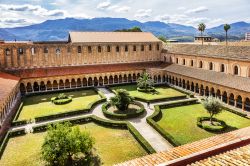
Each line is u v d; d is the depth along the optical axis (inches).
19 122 1768.0
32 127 1636.3
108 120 1754.4
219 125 1651.1
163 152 660.7
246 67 2148.1
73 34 3294.8
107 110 2050.9
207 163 477.1
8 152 1347.2
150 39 3622.0
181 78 2854.3
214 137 757.3
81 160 1216.2
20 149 1382.9
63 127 1167.0
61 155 1084.5
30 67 2942.9
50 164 1139.3
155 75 3211.1
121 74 3225.9
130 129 1585.9
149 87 2802.7
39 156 1290.6
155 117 1809.8
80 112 1983.3
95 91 2783.0
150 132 1578.5
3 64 2795.3
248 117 1818.4
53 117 1886.1
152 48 3607.3
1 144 1417.3
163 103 2215.8
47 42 3334.2
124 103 1969.7
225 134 773.3
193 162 489.1
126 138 1509.6
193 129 1627.7
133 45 3469.5
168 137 1432.1
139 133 1507.1
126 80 3292.3
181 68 3029.0
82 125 1756.9
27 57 2910.9
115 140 1481.3
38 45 2942.9
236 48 2391.7
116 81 3275.1
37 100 2464.3
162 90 2832.2
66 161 1140.5
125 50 3437.5
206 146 666.2
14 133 1572.3
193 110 2038.6
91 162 1202.6
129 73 3265.3
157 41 3602.4
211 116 1678.2
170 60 3427.7
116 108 2094.0
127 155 1284.4
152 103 2245.3
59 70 2994.6
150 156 631.8
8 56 2815.0
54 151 1083.9
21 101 2401.6
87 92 2802.7
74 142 1119.6
